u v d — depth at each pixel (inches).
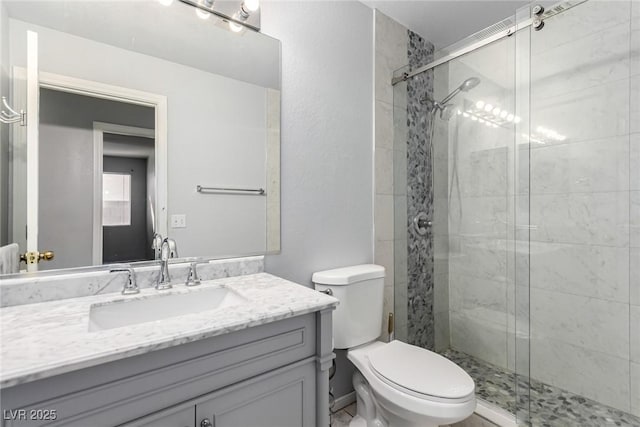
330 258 64.5
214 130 49.8
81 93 39.8
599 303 61.4
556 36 64.1
